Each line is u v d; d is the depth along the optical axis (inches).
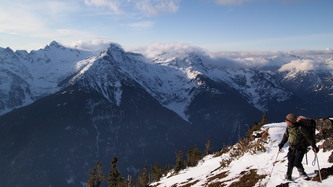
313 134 499.2
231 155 1315.2
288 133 528.7
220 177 943.7
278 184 552.1
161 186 1391.5
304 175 525.3
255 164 864.3
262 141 1112.2
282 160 742.5
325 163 587.8
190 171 1550.2
